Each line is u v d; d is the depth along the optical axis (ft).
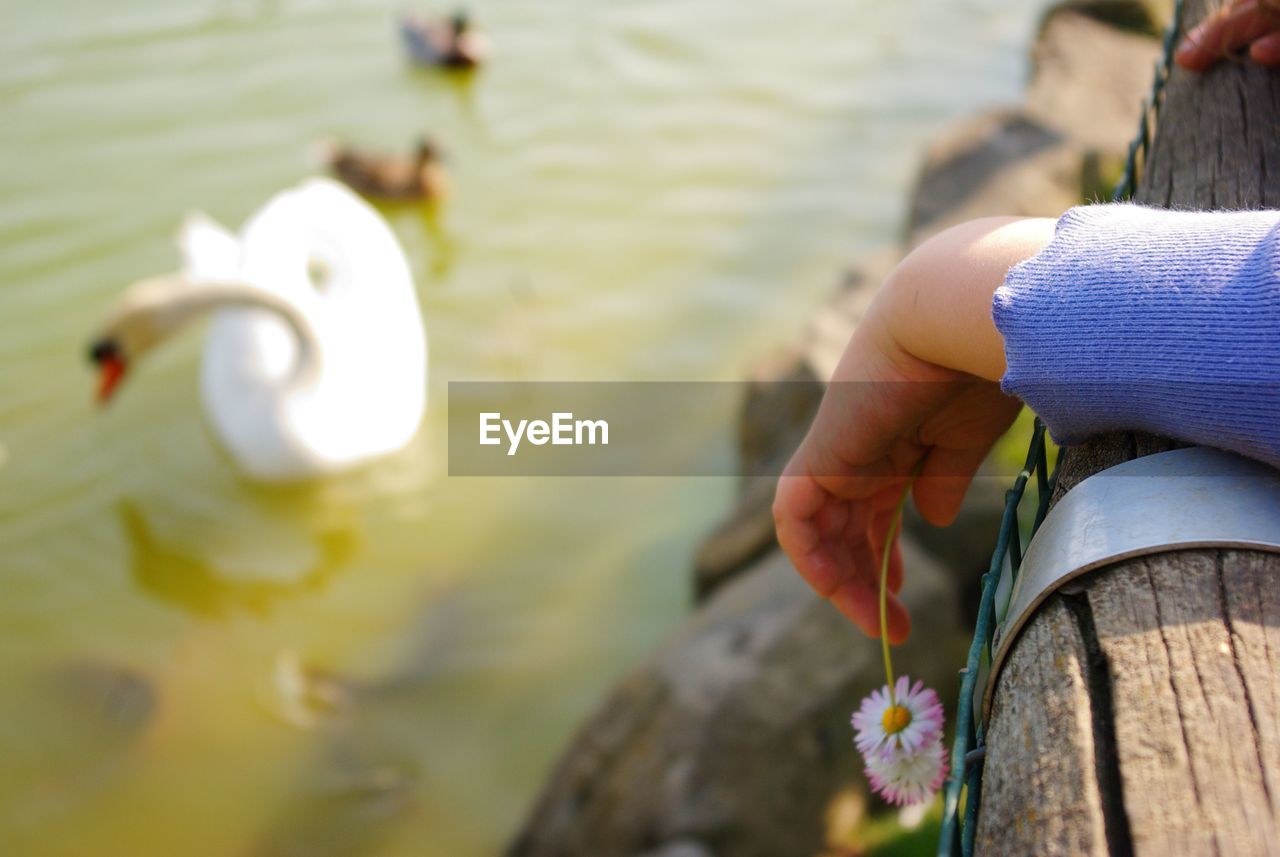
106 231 21.06
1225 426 2.39
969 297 2.94
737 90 24.88
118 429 17.76
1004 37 26.78
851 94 24.67
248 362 17.29
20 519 16.22
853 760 10.81
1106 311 2.53
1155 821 1.94
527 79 25.53
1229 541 2.32
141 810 12.48
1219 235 2.49
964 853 2.23
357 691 13.73
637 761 10.84
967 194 18.28
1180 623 2.23
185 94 24.76
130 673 14.10
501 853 11.81
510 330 19.12
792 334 18.57
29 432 17.54
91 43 26.37
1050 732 2.19
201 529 16.17
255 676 14.01
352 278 18.94
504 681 13.75
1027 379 2.67
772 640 11.12
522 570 15.19
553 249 20.76
